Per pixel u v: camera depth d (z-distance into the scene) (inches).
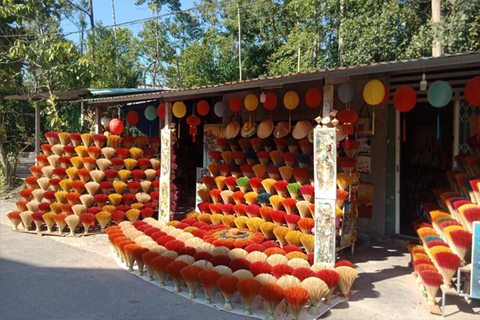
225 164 264.5
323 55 656.4
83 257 220.2
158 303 156.2
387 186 252.2
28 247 239.9
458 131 228.1
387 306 152.9
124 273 193.2
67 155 285.7
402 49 415.8
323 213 177.2
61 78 408.2
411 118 247.3
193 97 287.0
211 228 233.9
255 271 159.6
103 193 282.0
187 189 387.2
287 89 281.1
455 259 140.3
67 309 150.3
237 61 826.2
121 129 295.9
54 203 273.4
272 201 223.6
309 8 605.3
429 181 241.3
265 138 260.8
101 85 552.7
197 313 146.6
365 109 254.4
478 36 327.9
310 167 226.7
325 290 144.5
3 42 455.2
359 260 214.2
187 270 159.6
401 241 239.9
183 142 388.2
